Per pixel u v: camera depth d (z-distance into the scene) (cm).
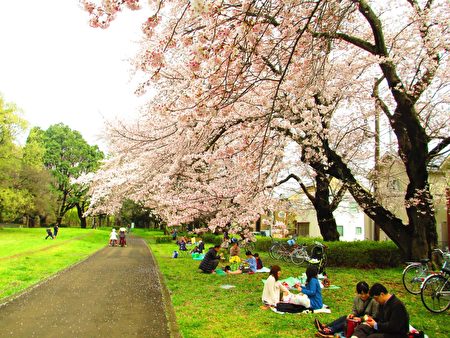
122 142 1079
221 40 480
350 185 1220
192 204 1159
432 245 1123
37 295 856
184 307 752
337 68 1016
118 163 1223
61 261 1545
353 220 3506
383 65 927
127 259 1764
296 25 604
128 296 872
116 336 563
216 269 1330
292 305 720
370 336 496
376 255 1405
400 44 1058
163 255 2045
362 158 1500
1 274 1117
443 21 893
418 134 1011
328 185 1524
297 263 1602
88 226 6600
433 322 664
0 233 3388
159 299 844
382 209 1224
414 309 761
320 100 1013
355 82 1098
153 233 5159
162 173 1112
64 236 3253
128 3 379
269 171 912
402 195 1568
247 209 1096
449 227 1866
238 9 517
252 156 790
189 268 1441
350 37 873
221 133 921
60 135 4719
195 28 586
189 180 1184
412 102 974
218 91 574
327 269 1361
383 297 516
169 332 587
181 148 961
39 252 1866
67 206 5062
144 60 505
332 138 1325
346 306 775
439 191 1555
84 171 4734
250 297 859
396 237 1194
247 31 458
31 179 3881
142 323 636
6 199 3481
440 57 1024
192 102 569
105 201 1530
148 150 1046
